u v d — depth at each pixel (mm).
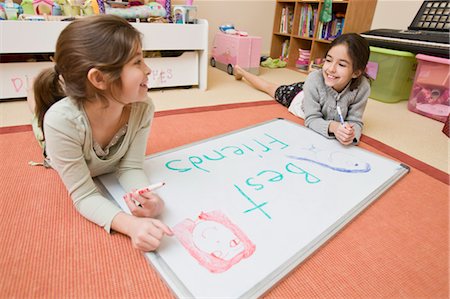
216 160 859
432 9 1771
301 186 767
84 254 544
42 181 756
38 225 606
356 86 1143
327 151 977
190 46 1602
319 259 570
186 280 485
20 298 459
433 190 835
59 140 552
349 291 512
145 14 1539
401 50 1625
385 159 957
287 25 2688
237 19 2561
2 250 543
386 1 2074
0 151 888
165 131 1097
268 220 631
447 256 607
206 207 653
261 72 2348
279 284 508
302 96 1345
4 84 1310
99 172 727
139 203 574
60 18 1345
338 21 2244
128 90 534
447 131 1256
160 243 549
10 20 1209
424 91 1543
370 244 619
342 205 709
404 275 554
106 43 491
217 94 1635
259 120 1265
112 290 481
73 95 540
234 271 507
